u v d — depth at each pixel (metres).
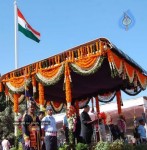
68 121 11.47
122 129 15.14
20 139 13.40
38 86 13.91
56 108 17.78
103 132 13.03
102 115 13.55
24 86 13.52
